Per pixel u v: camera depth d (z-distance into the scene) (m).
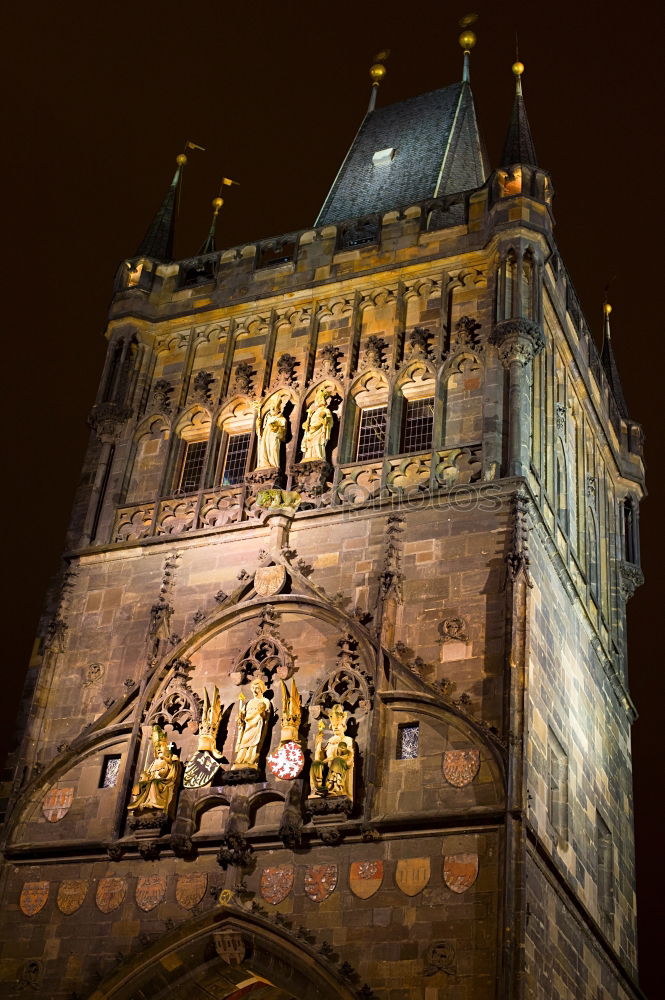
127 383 50.75
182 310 52.03
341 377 47.75
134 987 39.09
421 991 35.62
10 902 41.62
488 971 35.22
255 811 40.00
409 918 36.66
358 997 36.06
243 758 40.38
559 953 38.25
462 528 42.19
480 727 38.50
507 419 44.06
